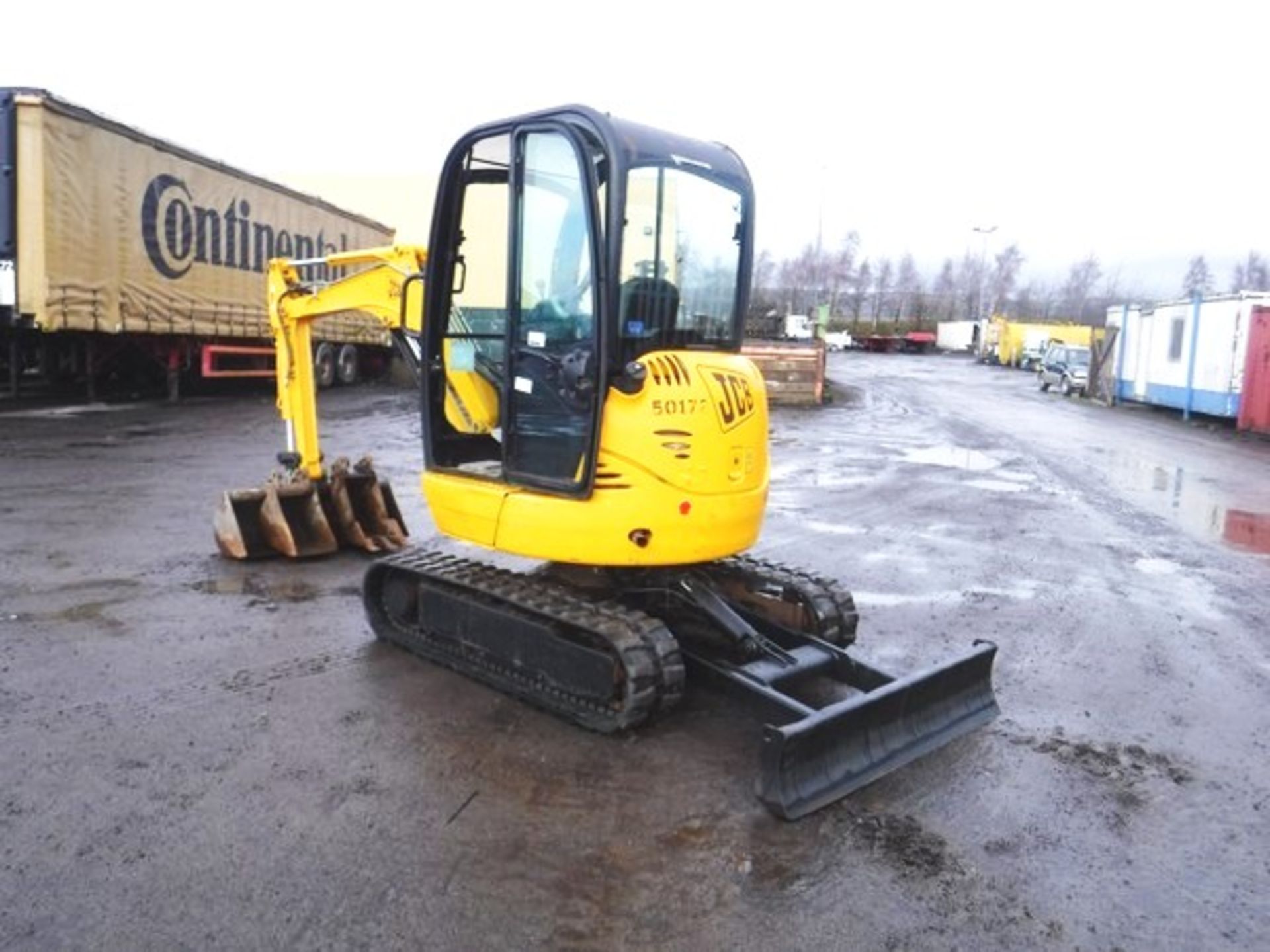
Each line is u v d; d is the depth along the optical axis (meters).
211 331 17.97
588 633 4.82
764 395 5.31
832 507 11.30
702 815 4.04
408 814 3.93
